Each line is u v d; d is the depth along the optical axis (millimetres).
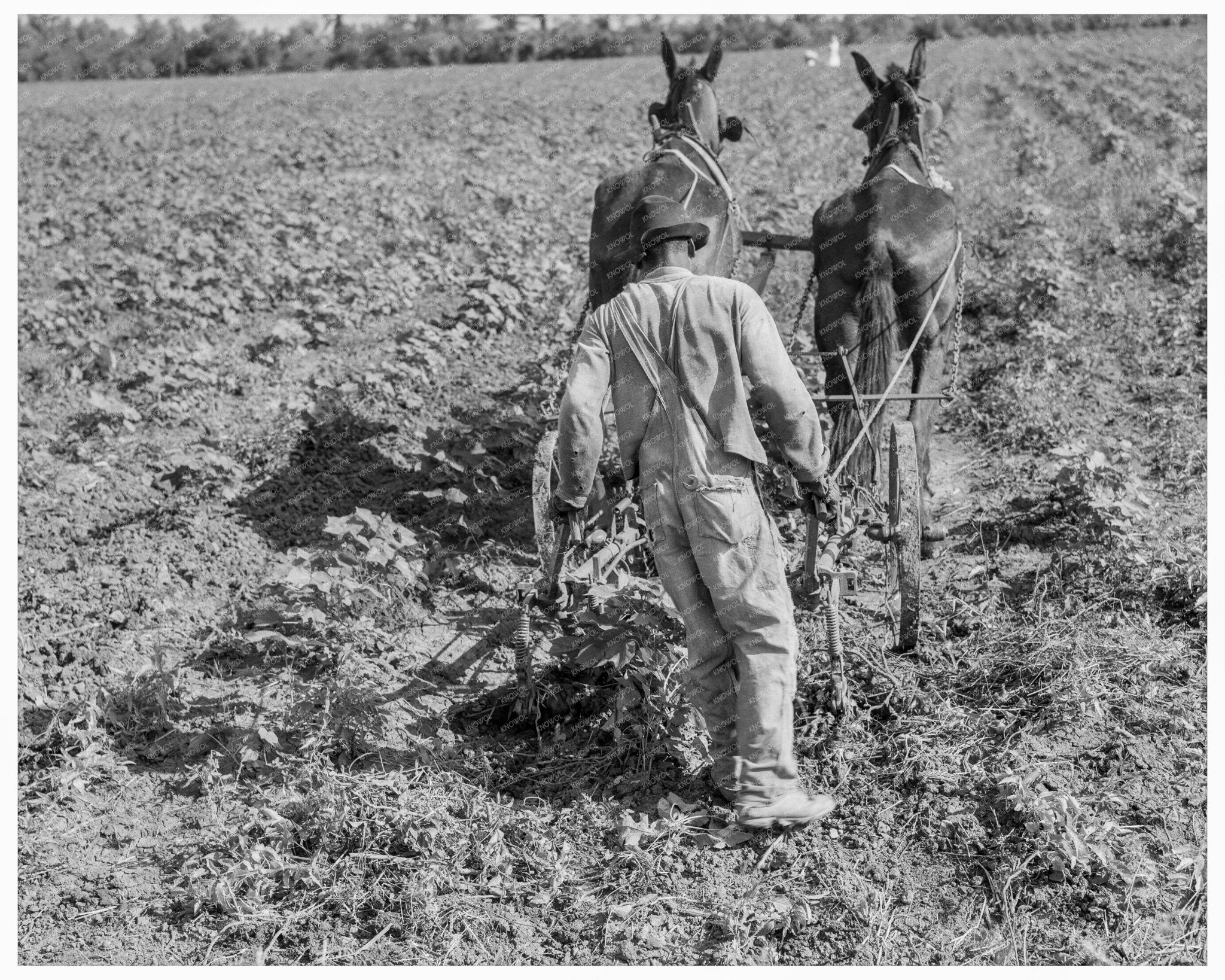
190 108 31234
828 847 4430
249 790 4867
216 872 4355
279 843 4434
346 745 5012
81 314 11195
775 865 4383
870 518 6562
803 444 4379
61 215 16188
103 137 25391
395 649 5777
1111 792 4543
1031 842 4309
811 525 4820
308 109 29406
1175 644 5332
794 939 4070
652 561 6160
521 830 4562
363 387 8836
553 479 5691
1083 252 11555
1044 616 5672
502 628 5938
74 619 6047
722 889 4281
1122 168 14828
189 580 6496
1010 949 3947
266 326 11078
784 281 11453
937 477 7621
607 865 4430
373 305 11367
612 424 7668
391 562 6031
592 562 5477
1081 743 4832
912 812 4527
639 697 4965
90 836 4668
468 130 23812
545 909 4246
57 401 9305
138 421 8688
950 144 17781
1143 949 3930
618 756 4984
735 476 4352
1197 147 15477
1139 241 11609
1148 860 4230
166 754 5148
